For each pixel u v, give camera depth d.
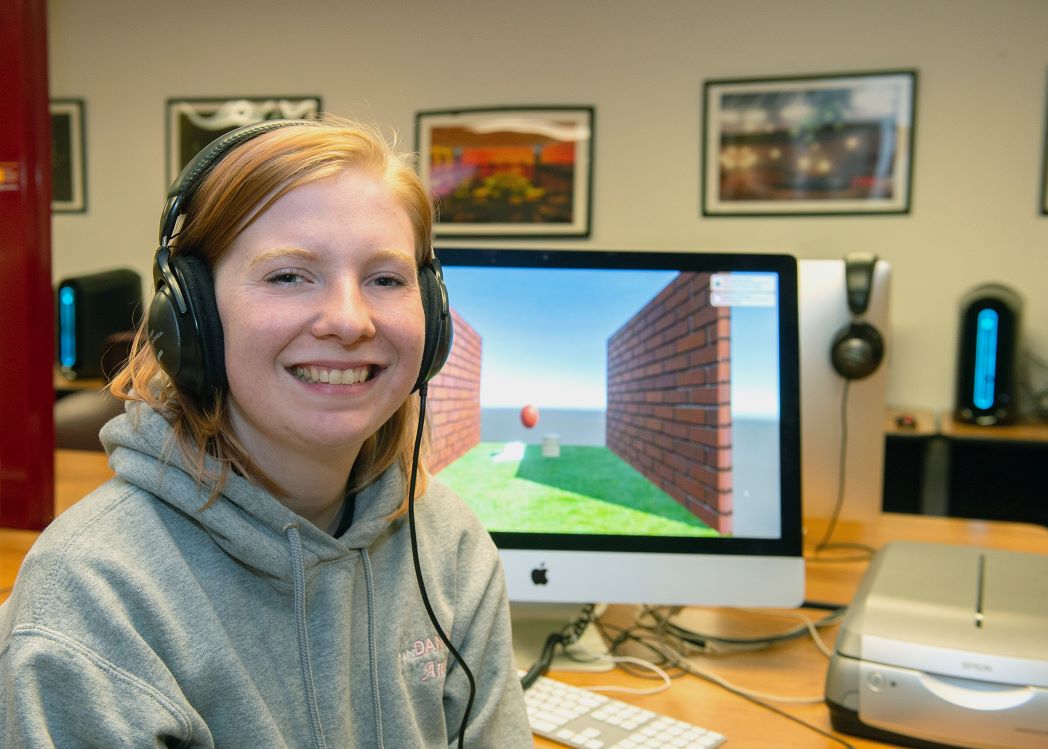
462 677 0.84
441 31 3.76
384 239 0.68
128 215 4.08
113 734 0.58
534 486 1.18
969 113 3.31
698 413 1.18
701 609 1.36
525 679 1.07
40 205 1.41
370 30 3.82
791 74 3.47
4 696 0.58
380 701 0.77
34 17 1.38
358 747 0.75
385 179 0.71
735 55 3.52
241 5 3.91
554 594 1.17
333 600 0.74
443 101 3.78
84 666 0.58
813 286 1.60
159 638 0.63
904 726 0.93
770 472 1.17
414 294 0.72
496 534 1.17
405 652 0.79
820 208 3.47
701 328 1.18
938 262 3.37
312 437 0.67
